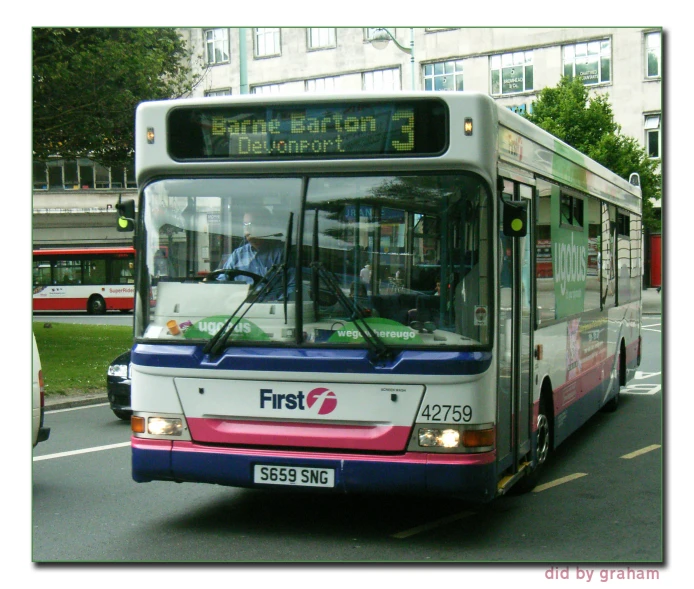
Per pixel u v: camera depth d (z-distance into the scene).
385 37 25.17
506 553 6.61
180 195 6.91
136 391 6.96
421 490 6.39
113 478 9.35
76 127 22.86
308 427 6.56
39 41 21.44
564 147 9.52
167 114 6.91
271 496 8.41
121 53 21.97
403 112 6.57
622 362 13.90
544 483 8.98
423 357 6.38
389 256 6.53
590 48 43.81
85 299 47.69
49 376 17.73
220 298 6.78
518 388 7.42
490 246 6.51
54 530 7.27
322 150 6.65
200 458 6.72
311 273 6.61
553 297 8.93
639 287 15.61
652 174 36.72
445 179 6.52
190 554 6.59
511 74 45.06
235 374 6.66
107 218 54.16
